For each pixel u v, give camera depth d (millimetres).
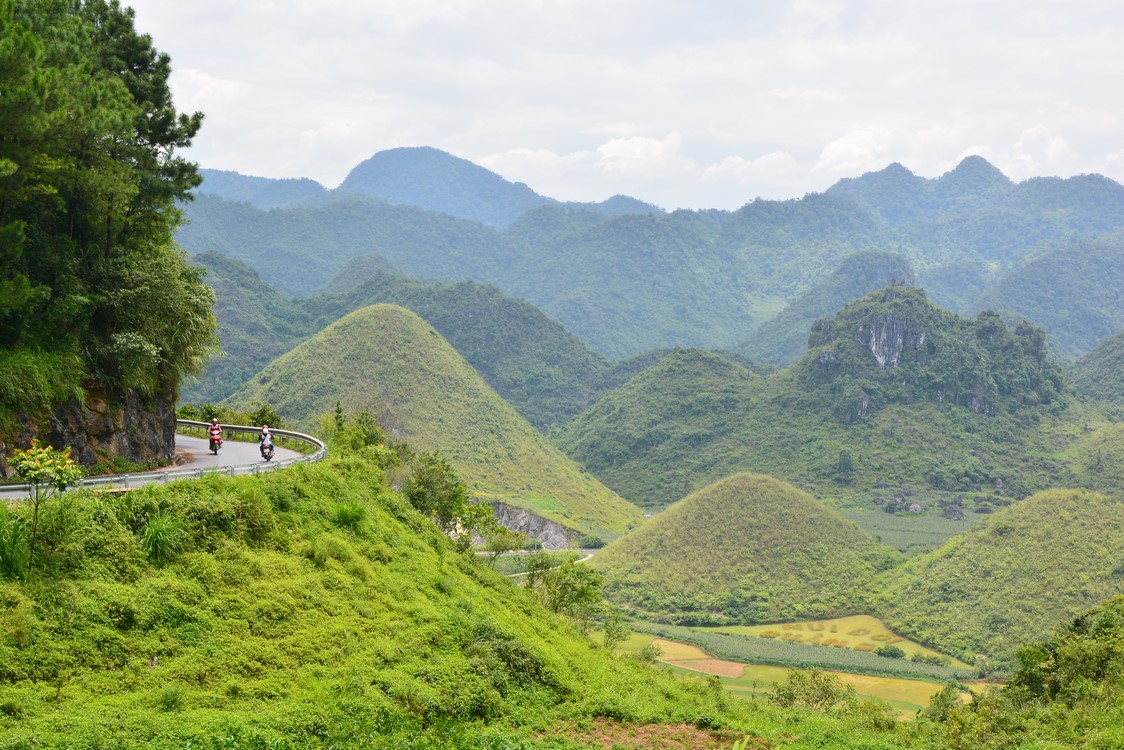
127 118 37281
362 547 36281
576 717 32406
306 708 24156
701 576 163875
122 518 27062
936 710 60281
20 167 33188
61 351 35594
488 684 31078
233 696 23875
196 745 20094
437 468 61875
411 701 27109
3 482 30281
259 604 27828
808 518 174625
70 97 33844
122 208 40938
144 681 22719
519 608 44844
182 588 26156
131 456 39281
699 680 55812
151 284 40469
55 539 24531
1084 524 146125
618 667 43188
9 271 34625
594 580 57594
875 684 114188
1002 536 152125
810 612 153500
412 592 34812
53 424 33531
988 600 139500
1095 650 45938
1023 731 38344
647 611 156750
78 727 19438
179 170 43562
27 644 21516
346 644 28422
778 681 110562
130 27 43219
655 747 30453
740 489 181500
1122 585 131125
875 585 158000
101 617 23406
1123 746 31656
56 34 35500
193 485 30625
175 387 44125
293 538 33000
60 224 40125
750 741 32688
